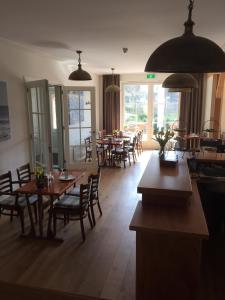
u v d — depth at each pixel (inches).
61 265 118.9
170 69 65.7
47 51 213.5
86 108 253.8
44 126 201.6
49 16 128.3
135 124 377.7
